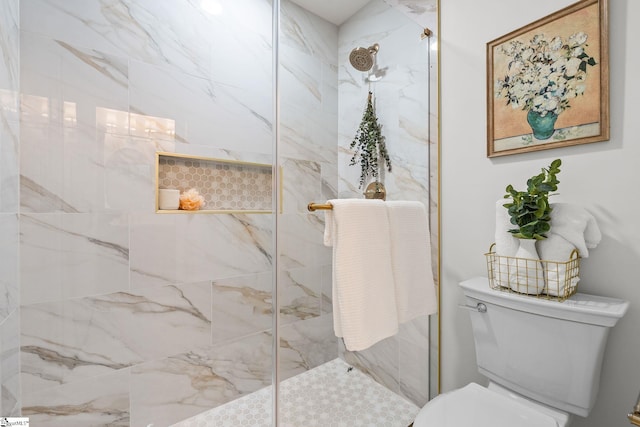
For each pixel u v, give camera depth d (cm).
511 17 119
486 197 127
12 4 96
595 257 100
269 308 145
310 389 121
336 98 125
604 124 96
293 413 121
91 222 115
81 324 113
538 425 85
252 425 137
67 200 110
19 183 101
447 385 141
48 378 107
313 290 117
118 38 120
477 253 129
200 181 139
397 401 133
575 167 104
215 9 143
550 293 95
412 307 126
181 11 135
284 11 121
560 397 93
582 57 101
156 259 128
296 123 122
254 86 146
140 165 125
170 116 131
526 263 99
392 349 132
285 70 121
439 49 142
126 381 122
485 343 111
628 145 93
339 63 126
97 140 116
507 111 119
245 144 148
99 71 116
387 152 130
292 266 121
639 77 91
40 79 105
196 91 138
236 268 145
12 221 98
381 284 115
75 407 112
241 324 145
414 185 134
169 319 131
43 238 106
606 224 97
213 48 142
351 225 110
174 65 133
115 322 120
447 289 140
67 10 111
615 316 82
